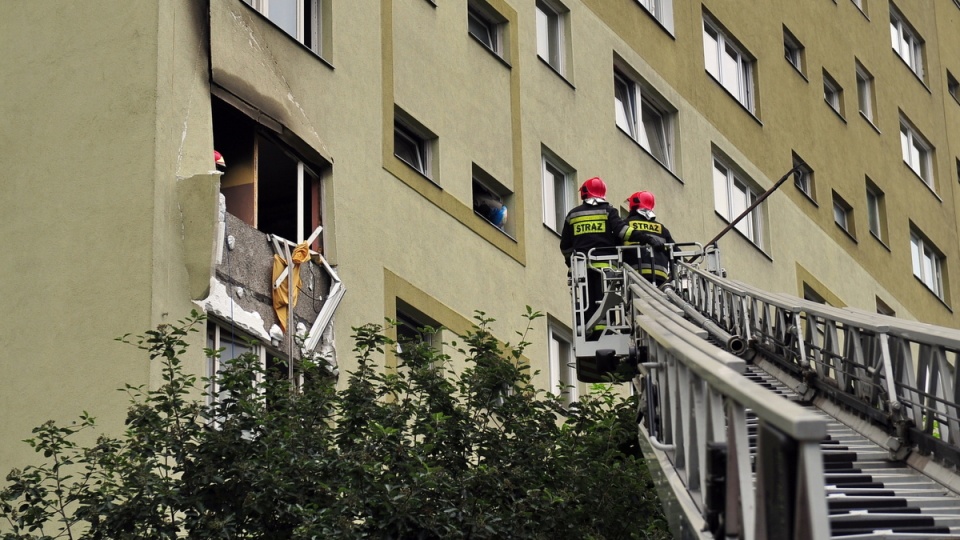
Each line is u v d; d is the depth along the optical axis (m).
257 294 25.66
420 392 22.34
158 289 23.77
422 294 30.20
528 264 34.31
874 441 17.41
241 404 19.84
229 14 26.48
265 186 27.41
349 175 28.83
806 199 49.72
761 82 48.12
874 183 55.66
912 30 62.91
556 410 23.22
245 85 26.44
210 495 19.25
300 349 25.97
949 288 61.28
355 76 29.70
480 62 34.28
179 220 24.48
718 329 21.89
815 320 20.34
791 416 9.16
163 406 20.06
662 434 16.31
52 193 25.02
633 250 25.61
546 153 36.41
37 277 24.61
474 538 19.78
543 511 20.86
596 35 39.41
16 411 23.98
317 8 29.52
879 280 54.53
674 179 41.75
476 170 33.47
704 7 45.41
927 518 14.03
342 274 27.97
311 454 19.98
